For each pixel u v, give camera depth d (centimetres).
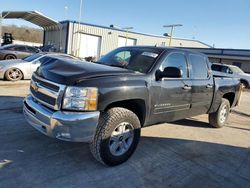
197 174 376
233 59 2964
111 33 3503
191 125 638
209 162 423
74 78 319
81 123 315
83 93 314
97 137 341
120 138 366
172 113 446
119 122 354
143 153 427
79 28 3200
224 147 504
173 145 482
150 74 393
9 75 1028
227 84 602
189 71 477
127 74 365
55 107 322
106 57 485
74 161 373
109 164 361
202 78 511
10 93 807
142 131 545
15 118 541
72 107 314
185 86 454
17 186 299
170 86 421
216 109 597
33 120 351
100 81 329
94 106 321
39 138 442
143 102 382
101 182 327
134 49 468
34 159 368
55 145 420
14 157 368
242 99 1326
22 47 1630
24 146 407
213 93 550
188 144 497
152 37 3981
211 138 552
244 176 387
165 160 411
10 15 2888
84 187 312
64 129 314
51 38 3581
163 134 541
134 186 326
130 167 373
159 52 432
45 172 336
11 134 450
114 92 337
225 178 374
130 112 369
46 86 341
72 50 3192
